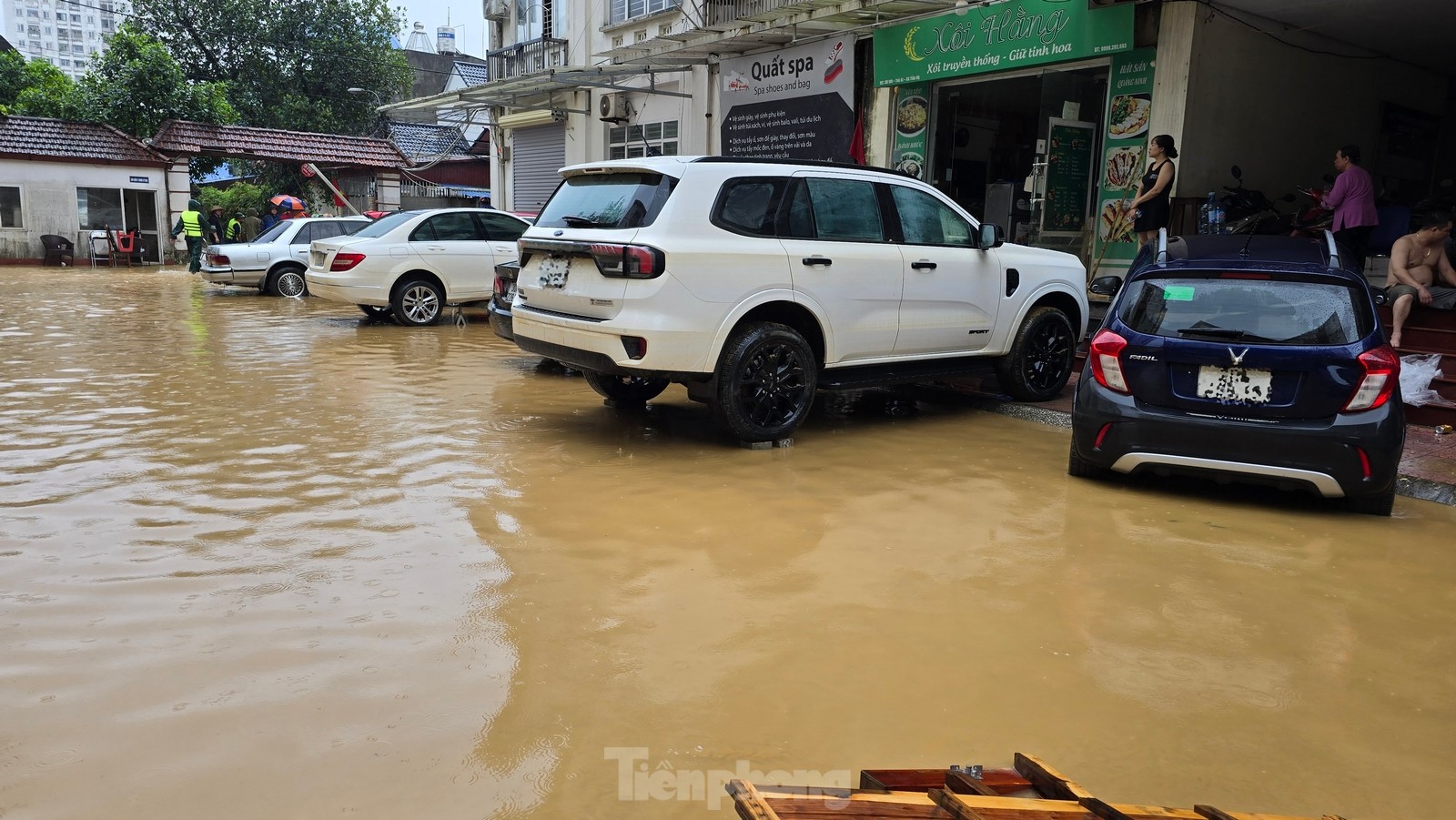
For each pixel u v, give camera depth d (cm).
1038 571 443
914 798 209
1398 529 531
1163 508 556
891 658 346
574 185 703
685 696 313
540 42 2189
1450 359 804
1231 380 551
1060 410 799
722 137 1647
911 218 743
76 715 291
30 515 480
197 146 2786
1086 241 1230
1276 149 1148
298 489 535
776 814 200
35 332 1195
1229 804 263
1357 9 1051
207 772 263
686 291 616
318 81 3825
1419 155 1366
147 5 3603
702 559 442
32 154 2550
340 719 293
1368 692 334
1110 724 304
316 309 1565
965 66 1238
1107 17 1076
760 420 666
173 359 998
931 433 744
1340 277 554
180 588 392
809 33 1422
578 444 663
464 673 324
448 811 248
